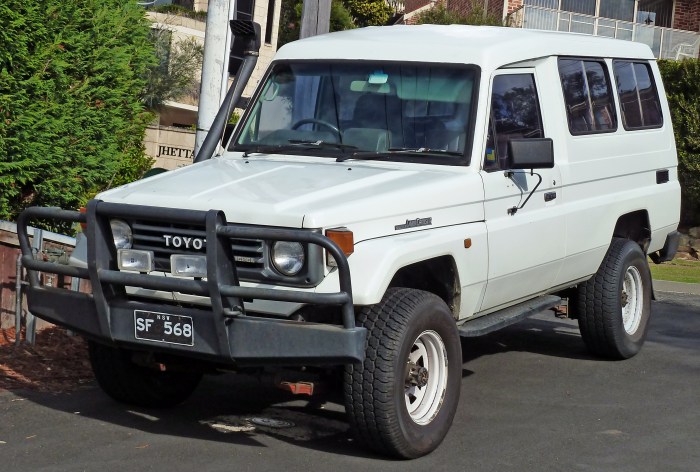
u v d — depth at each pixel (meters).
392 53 7.09
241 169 6.49
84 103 9.45
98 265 5.71
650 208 9.00
